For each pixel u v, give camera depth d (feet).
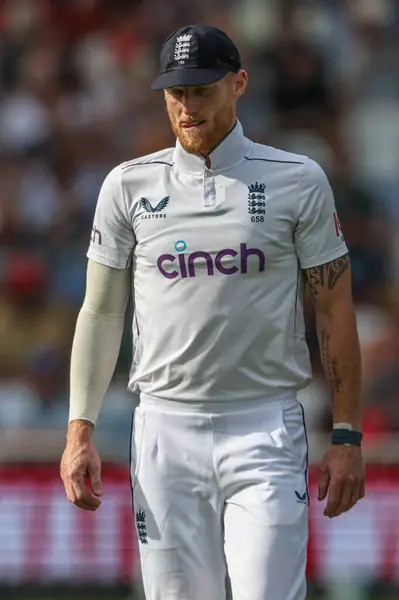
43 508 66.39
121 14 119.14
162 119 109.91
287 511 36.78
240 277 37.29
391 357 82.17
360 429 38.55
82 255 97.76
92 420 39.52
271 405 37.99
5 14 119.96
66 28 118.01
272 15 114.73
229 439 37.73
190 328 37.52
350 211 95.81
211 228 37.37
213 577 38.40
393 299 91.71
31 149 107.76
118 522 66.08
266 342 37.60
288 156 38.34
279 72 108.88
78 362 39.55
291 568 36.60
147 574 38.68
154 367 38.42
